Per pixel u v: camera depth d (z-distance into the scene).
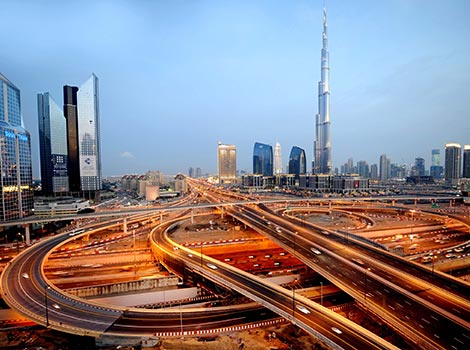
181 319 74.94
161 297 98.00
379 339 59.62
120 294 97.81
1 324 83.56
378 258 105.75
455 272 117.25
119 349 66.94
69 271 119.38
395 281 85.75
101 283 108.69
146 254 140.12
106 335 67.50
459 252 135.38
